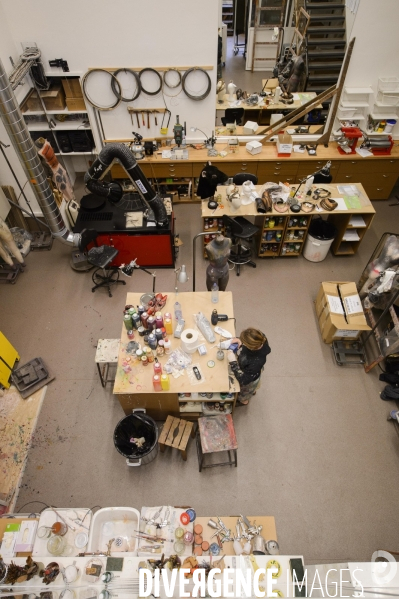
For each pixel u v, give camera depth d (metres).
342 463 3.83
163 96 5.68
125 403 3.67
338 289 4.76
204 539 2.77
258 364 3.32
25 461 3.85
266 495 3.63
